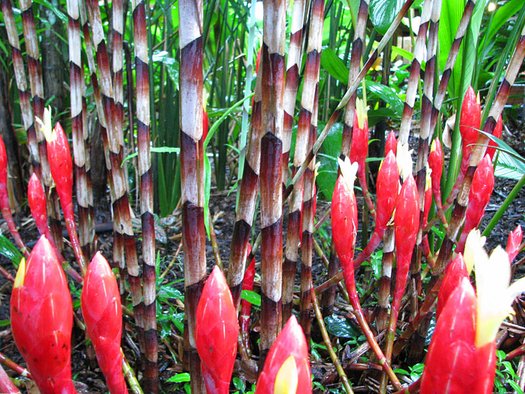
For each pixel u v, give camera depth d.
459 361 0.26
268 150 0.44
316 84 0.66
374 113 1.41
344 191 0.51
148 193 0.63
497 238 1.29
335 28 1.28
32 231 1.40
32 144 0.93
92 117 1.44
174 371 0.80
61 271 0.32
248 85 0.71
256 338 0.83
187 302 0.48
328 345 0.65
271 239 0.46
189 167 0.44
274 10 0.40
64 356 0.32
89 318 0.35
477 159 0.69
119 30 0.70
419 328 0.77
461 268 0.44
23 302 0.31
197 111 0.42
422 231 0.79
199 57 0.41
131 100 1.23
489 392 0.27
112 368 0.36
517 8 1.11
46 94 1.53
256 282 0.91
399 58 2.40
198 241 0.46
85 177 0.85
